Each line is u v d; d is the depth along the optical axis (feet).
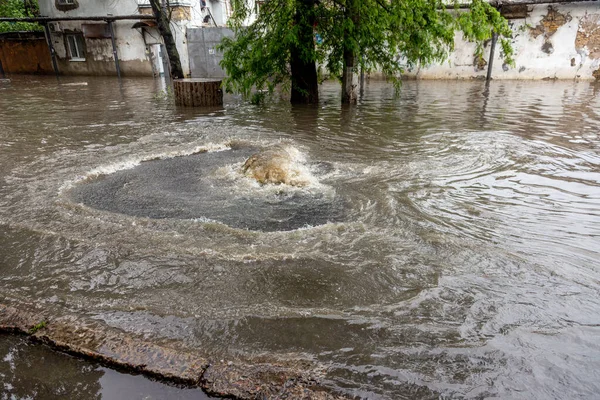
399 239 11.98
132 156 21.15
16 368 7.40
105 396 6.77
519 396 6.59
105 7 68.39
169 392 6.82
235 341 7.91
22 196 15.53
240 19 36.86
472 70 58.39
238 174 18.04
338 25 34.42
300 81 38.24
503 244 11.73
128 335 8.05
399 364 7.29
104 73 73.41
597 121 28.81
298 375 7.01
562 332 8.06
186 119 31.32
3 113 33.86
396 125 28.17
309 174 17.97
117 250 11.40
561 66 55.47
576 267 10.52
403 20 34.04
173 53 48.29
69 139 24.79
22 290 9.68
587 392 6.64
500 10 54.54
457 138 24.21
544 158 19.99
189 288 9.66
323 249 11.43
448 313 8.68
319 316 8.61
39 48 76.59
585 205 14.56
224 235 12.25
